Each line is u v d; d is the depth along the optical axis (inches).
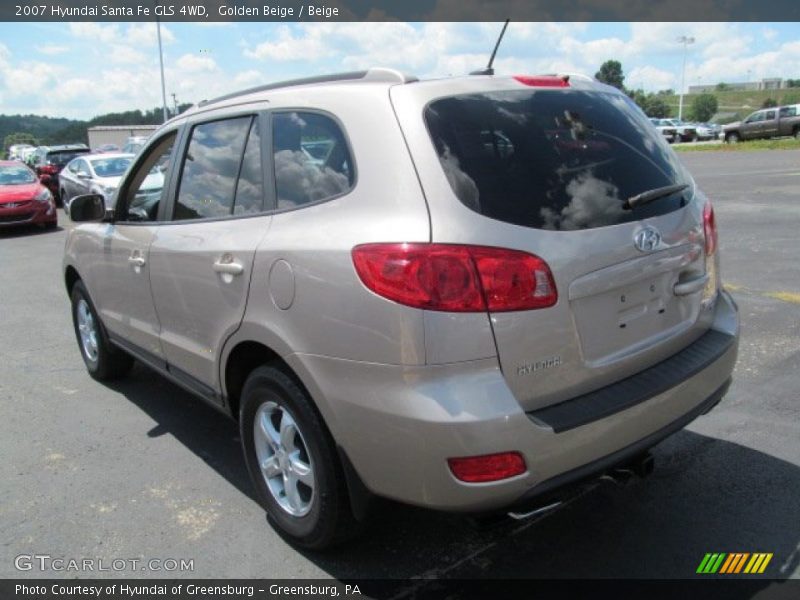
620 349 106.7
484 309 92.0
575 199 102.3
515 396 94.8
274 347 111.2
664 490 135.7
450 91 104.0
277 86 130.9
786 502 129.9
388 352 94.0
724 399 175.2
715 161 973.8
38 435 172.2
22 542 126.3
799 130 1418.6
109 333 189.2
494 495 92.0
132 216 167.5
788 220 430.6
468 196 95.2
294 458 117.6
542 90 112.7
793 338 216.4
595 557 116.3
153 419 181.0
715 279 127.7
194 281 132.7
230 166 132.4
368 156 102.4
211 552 122.0
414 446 93.0
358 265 96.7
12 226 580.1
